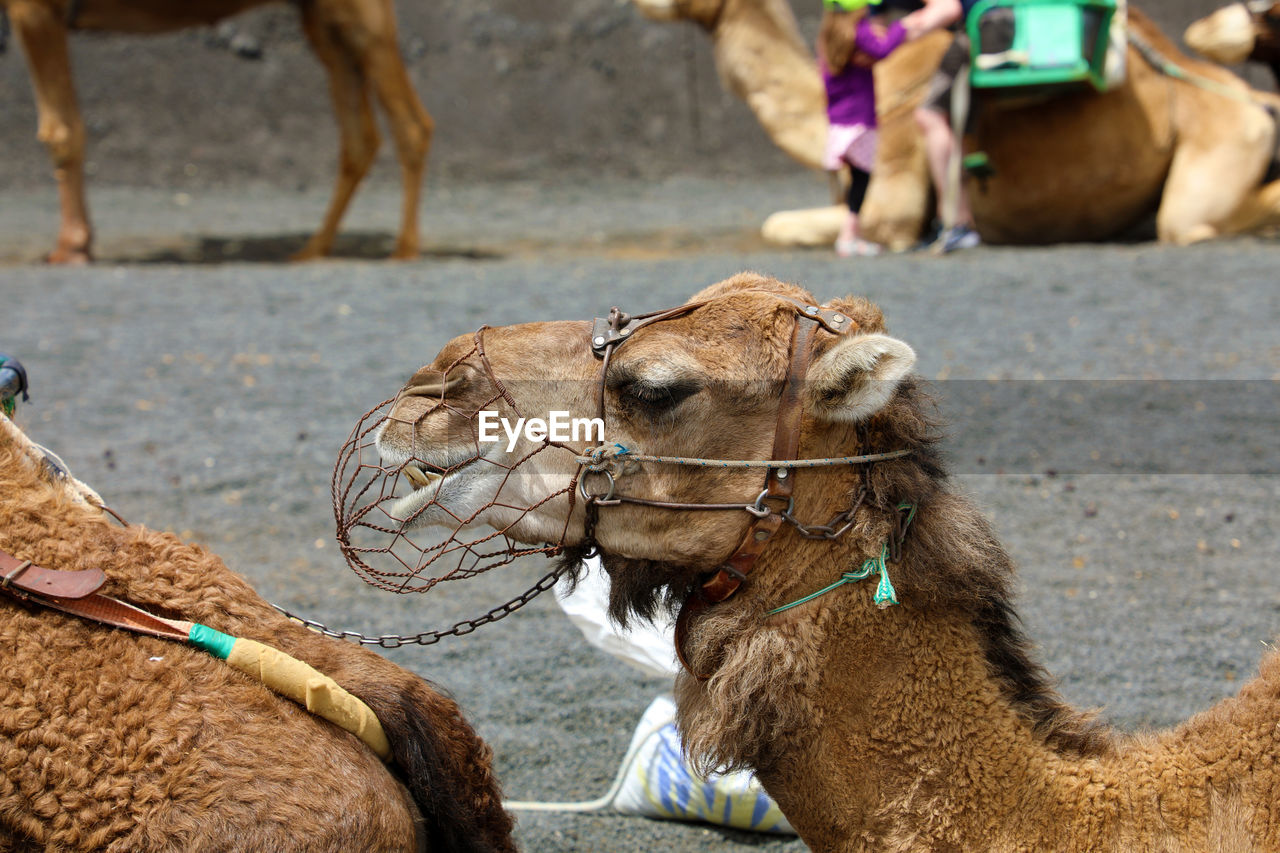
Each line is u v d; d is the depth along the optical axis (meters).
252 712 2.21
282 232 16.81
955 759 2.57
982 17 11.49
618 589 2.76
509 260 13.63
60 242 13.61
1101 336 9.17
